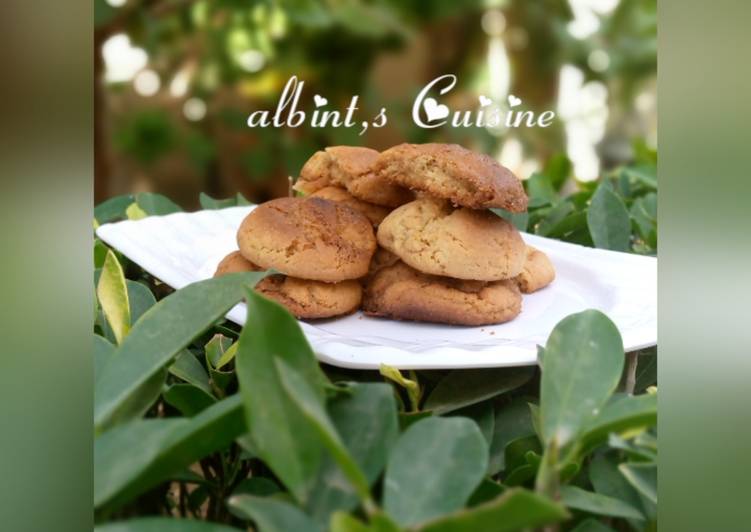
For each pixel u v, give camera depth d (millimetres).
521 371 325
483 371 326
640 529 247
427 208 457
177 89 994
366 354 327
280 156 992
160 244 487
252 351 215
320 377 219
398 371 309
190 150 999
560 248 510
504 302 444
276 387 214
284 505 197
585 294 468
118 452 199
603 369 247
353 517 194
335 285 450
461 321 438
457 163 437
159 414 296
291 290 443
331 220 458
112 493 191
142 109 984
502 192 436
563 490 228
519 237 460
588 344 252
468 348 343
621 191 584
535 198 564
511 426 297
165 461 204
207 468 280
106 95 969
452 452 210
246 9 924
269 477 276
